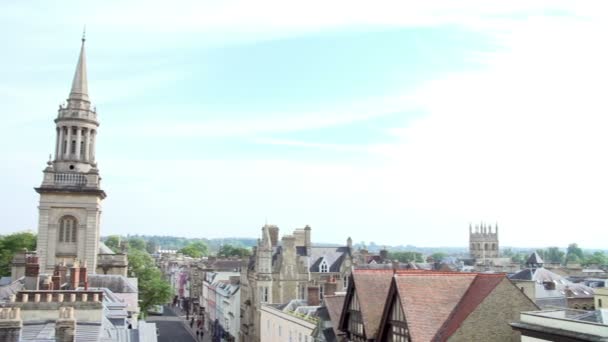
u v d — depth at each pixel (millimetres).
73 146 89750
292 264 94125
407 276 39406
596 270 182750
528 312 33250
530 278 99562
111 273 89562
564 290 92938
